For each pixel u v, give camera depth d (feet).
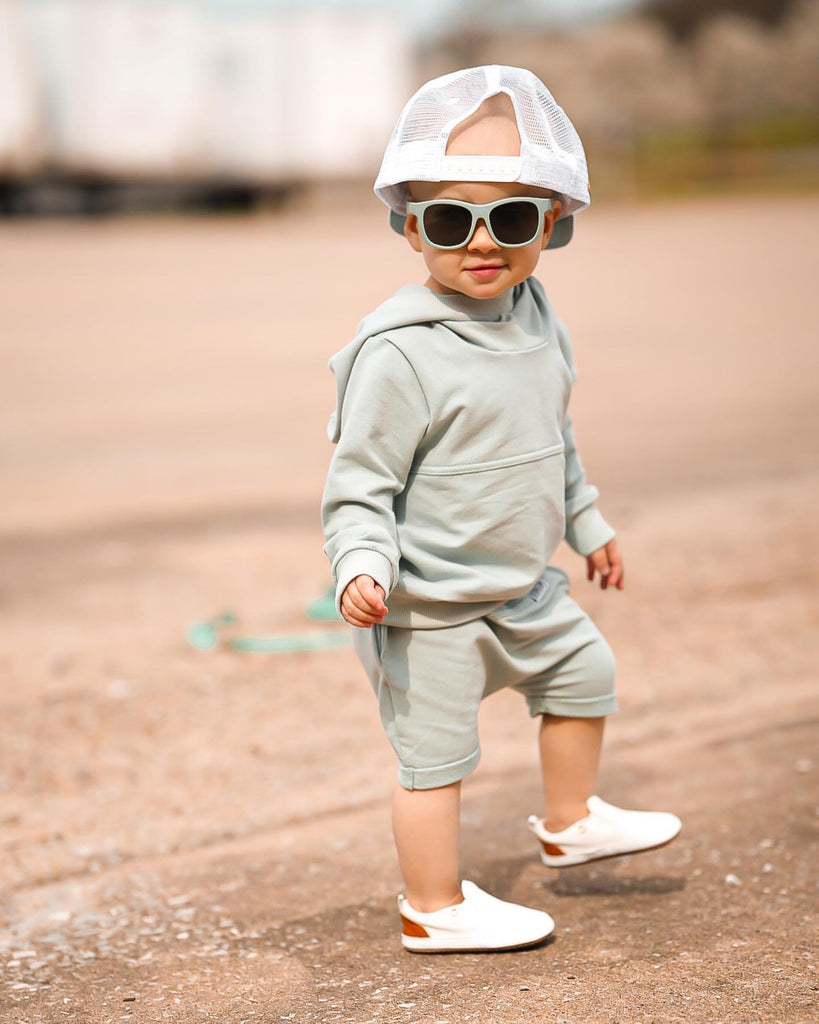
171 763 10.96
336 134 103.81
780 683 12.28
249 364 39.14
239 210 107.86
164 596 16.15
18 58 93.91
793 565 16.37
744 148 133.18
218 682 13.00
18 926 8.14
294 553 18.07
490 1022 6.47
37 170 96.84
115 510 21.17
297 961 7.45
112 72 95.81
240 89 100.83
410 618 7.26
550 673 7.75
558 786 7.91
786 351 38.40
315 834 9.43
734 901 7.89
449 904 7.38
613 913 7.86
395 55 104.83
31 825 9.77
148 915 8.20
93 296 57.16
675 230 83.82
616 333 43.24
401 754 7.35
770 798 9.55
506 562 7.31
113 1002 7.04
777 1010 6.47
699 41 155.33
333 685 12.84
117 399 33.50
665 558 16.93
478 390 7.03
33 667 13.53
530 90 7.13
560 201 7.43
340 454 7.13
